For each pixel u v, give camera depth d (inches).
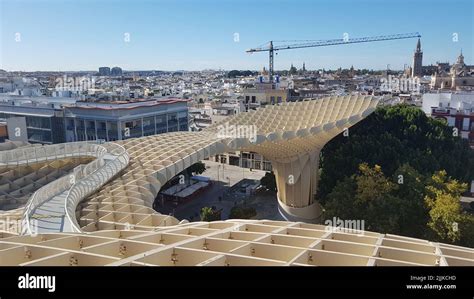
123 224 1242.6
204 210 2568.9
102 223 1291.8
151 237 927.0
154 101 4753.9
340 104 2856.8
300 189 2800.2
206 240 894.4
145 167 1936.5
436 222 1825.8
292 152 2640.3
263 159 4195.4
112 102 4478.3
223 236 958.4
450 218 1777.8
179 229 1048.2
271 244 858.1
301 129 2383.1
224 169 4276.6
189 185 3474.4
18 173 2049.7
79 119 4279.0
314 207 2869.1
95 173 1738.4
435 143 2901.1
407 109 3110.2
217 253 775.7
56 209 1421.0
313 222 2878.9
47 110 4505.4
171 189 3324.3
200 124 5403.5
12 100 5123.0
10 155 2044.8
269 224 1137.4
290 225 1116.5
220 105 6186.0
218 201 3267.7
